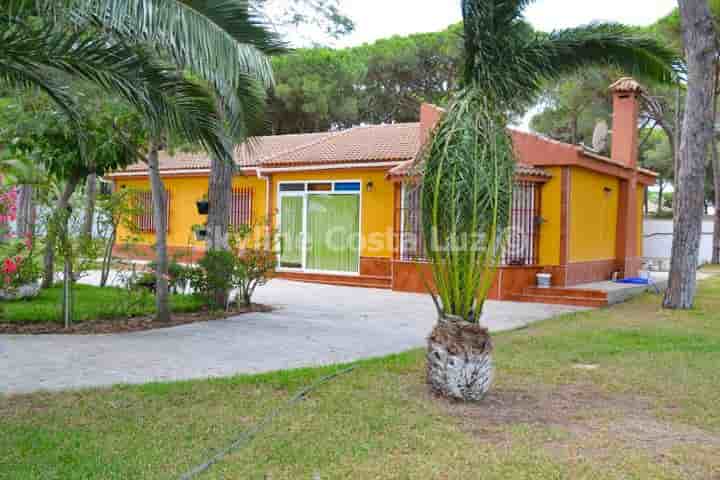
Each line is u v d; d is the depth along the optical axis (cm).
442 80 3241
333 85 3072
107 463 416
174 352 785
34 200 1224
